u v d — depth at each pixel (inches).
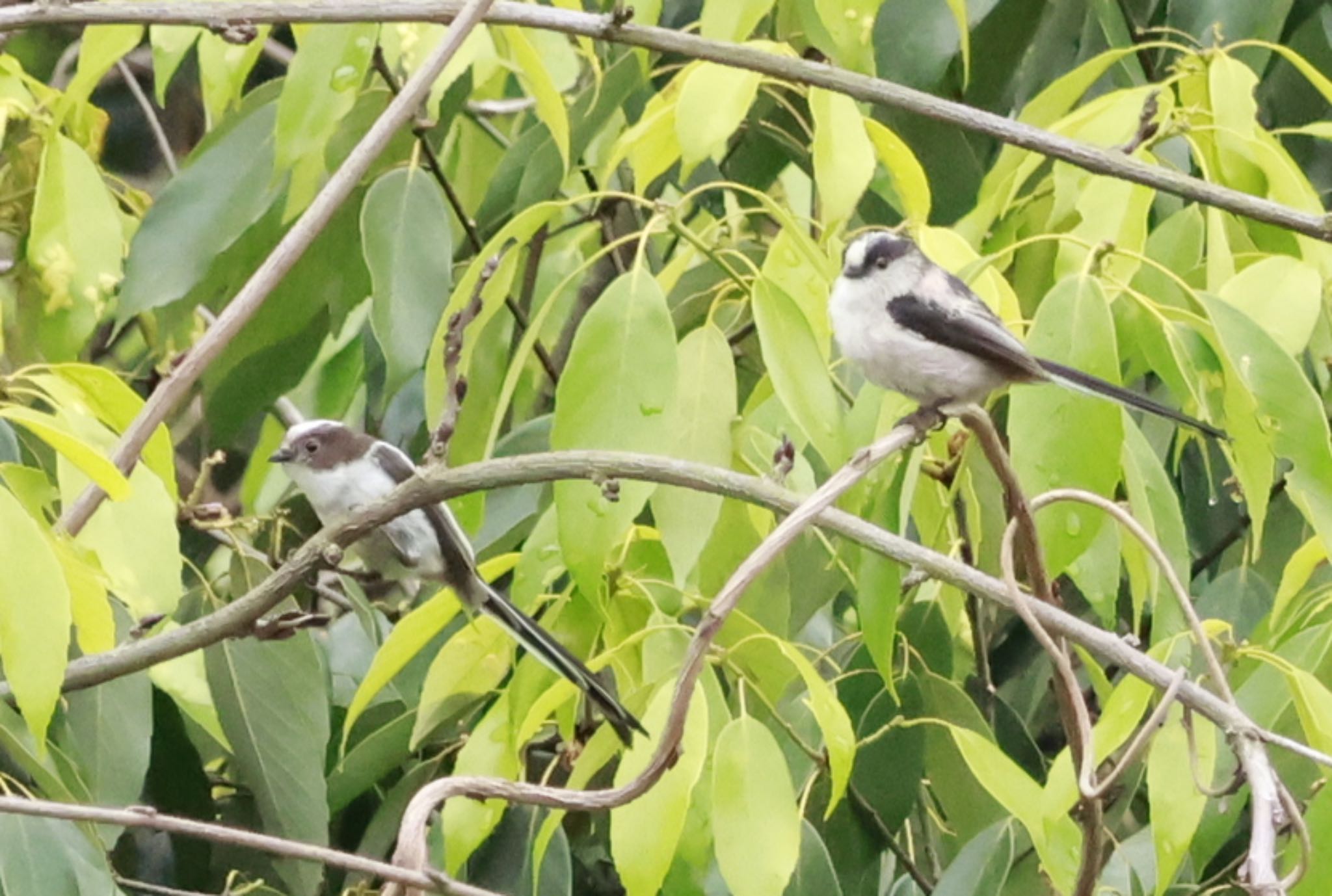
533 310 400.2
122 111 506.6
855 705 350.9
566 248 413.1
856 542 255.9
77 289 321.4
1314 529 290.8
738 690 296.8
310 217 274.7
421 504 256.4
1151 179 304.5
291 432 320.8
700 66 299.6
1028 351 282.4
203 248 346.0
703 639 235.5
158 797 374.9
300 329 368.5
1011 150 354.0
